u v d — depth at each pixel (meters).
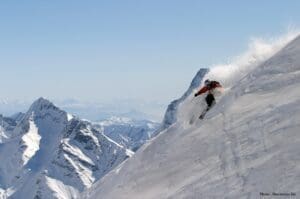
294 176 10.05
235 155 13.05
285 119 12.92
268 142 12.38
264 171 11.05
